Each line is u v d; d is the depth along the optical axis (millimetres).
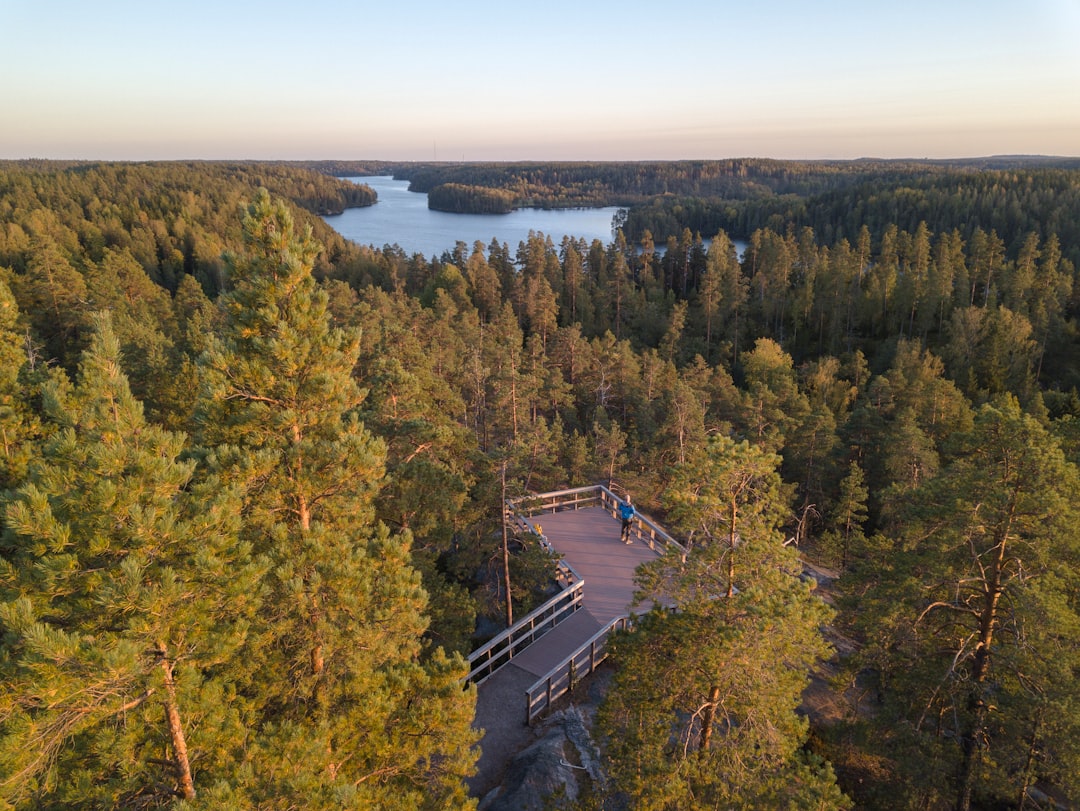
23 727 5965
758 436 43094
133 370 34938
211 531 7430
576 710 14273
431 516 15516
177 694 6918
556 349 55812
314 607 8688
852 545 20359
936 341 76875
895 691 15891
